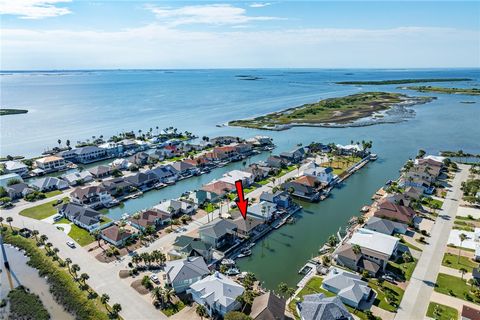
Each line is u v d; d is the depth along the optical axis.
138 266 80.62
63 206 109.69
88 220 99.25
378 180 142.88
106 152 186.00
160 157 176.25
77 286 72.88
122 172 156.50
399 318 63.88
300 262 85.31
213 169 162.62
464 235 88.12
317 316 60.62
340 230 100.00
